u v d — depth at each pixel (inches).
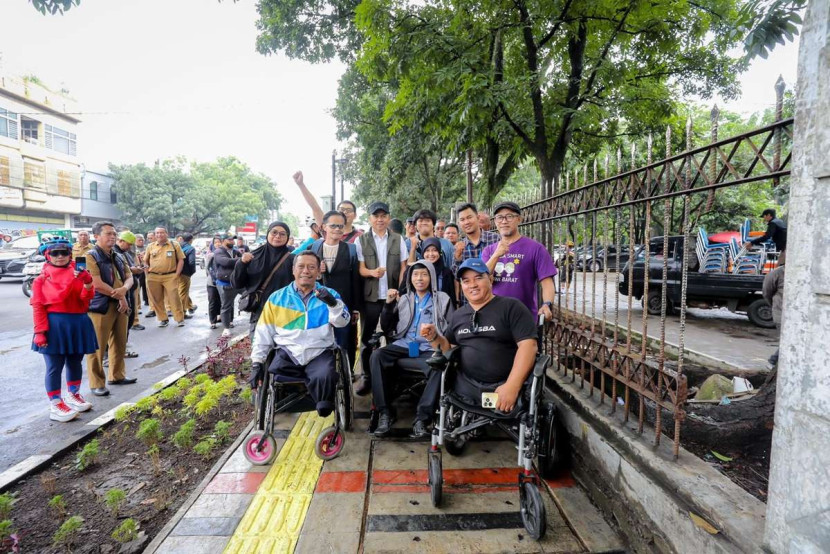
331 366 127.6
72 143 1314.0
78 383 171.3
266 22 441.4
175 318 354.9
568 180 139.2
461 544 91.9
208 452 133.6
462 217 176.7
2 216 1109.1
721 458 104.0
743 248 326.0
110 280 193.6
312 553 89.3
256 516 101.3
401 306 156.4
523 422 99.8
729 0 279.4
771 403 111.3
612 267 500.4
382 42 279.4
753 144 71.4
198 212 1692.9
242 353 234.5
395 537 93.8
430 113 303.4
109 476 123.6
